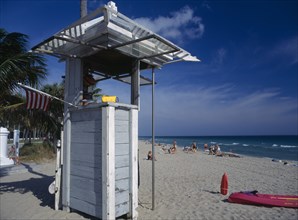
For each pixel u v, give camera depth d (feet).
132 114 16.02
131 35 16.10
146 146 156.04
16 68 21.33
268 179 36.86
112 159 14.39
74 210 16.88
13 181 29.09
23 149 56.39
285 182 34.53
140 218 17.08
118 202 14.89
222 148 160.25
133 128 16.01
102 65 21.01
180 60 19.79
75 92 17.35
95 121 15.42
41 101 17.13
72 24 13.89
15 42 23.95
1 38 23.45
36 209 17.79
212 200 22.94
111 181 14.23
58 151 17.87
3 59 22.95
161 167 46.88
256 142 267.39
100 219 14.98
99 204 14.79
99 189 14.84
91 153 15.51
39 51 15.46
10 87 22.74
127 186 15.57
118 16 13.60
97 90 55.72
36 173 34.86
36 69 23.86
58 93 51.67
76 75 17.47
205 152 98.12
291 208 20.89
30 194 22.53
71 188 16.84
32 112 29.48
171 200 22.34
